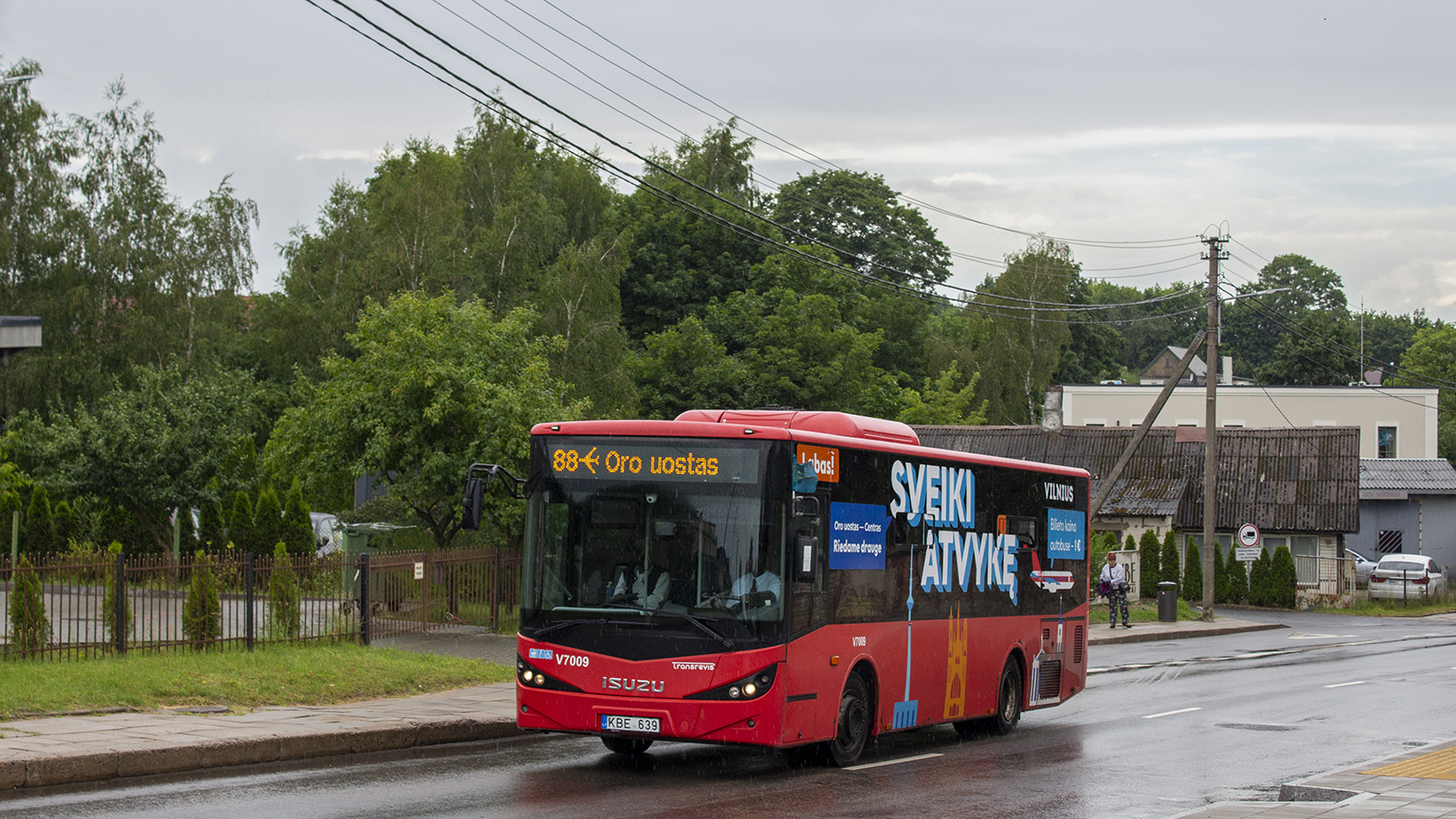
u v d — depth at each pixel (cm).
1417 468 6066
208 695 1470
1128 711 1900
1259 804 1049
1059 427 5388
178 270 5119
